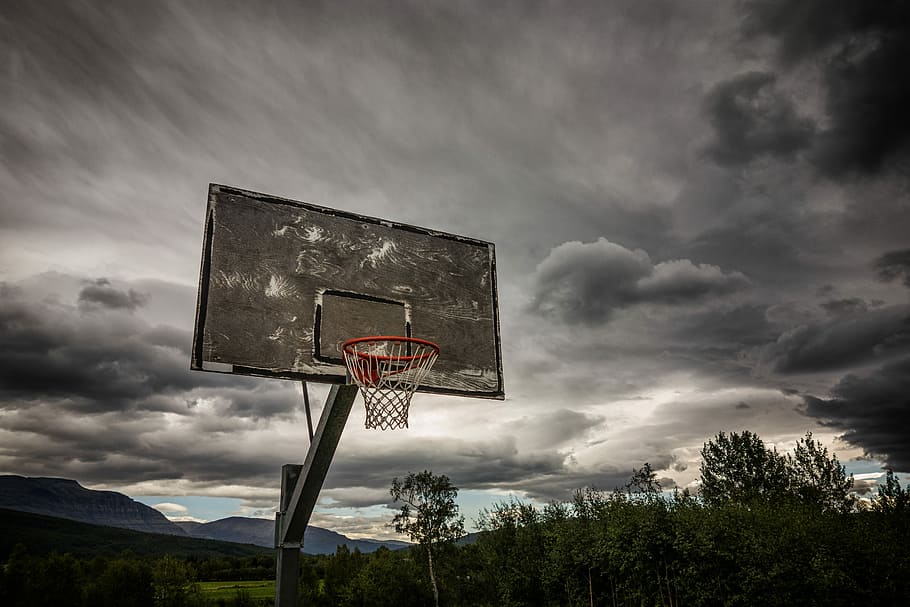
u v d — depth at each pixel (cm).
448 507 3388
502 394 764
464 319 771
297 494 732
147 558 3994
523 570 2036
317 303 680
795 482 2312
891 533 1238
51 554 3566
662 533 1418
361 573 3481
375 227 759
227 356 611
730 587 1295
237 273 649
